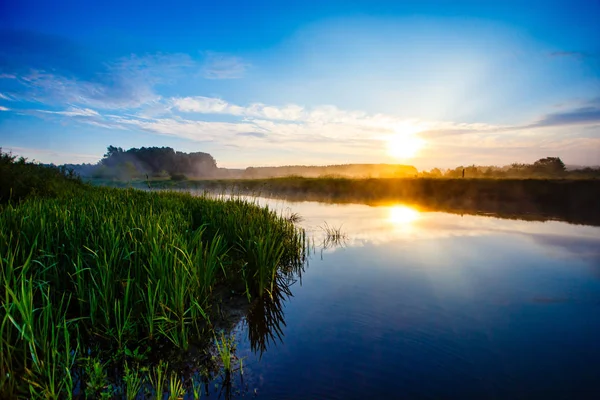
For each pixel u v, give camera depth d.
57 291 5.24
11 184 11.23
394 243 11.29
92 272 5.43
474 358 4.66
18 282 4.68
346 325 5.59
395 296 6.77
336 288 7.22
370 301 6.52
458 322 5.65
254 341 5.12
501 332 5.34
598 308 6.17
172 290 5.29
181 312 5.14
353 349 4.88
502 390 4.04
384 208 21.28
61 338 4.43
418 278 7.82
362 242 11.46
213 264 6.54
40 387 3.59
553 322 5.68
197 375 4.29
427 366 4.48
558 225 14.72
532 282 7.54
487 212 18.97
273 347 4.95
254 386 4.08
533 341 5.10
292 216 16.50
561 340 5.12
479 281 7.59
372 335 5.25
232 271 7.46
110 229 6.30
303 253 9.88
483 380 4.21
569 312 6.04
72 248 5.72
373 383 4.14
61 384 3.57
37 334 4.07
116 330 4.79
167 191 15.99
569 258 9.41
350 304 6.39
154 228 6.19
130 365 4.35
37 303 4.93
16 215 6.83
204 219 9.58
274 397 3.88
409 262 9.09
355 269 8.51
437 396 3.93
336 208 21.42
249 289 6.98
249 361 4.60
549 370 4.41
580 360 4.62
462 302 6.43
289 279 7.82
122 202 10.31
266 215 11.11
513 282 7.55
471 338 5.15
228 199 13.30
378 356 4.70
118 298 5.35
